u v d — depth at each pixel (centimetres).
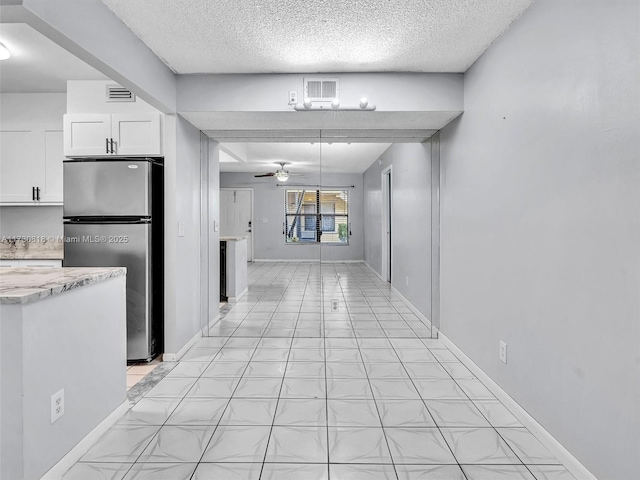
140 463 189
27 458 159
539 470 185
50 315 174
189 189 363
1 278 196
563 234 189
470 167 310
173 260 330
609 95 158
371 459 193
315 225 504
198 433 216
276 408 246
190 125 366
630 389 148
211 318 427
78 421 194
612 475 158
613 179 156
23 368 158
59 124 382
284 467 186
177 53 289
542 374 208
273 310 488
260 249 625
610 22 157
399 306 488
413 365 321
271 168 666
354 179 532
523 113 226
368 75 328
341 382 286
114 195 317
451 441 209
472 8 225
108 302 223
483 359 284
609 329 159
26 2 163
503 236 252
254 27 251
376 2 221
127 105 335
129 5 224
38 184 382
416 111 328
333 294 481
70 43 197
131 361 322
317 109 326
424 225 423
